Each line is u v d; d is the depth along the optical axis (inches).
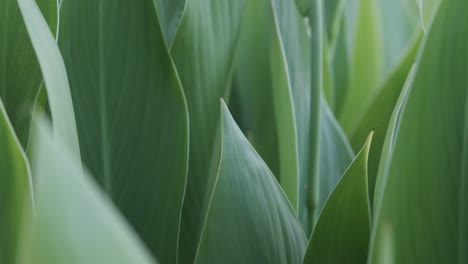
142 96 38.0
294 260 35.2
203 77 41.2
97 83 38.1
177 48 40.3
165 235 38.0
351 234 33.6
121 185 38.4
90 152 38.3
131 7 37.5
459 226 30.7
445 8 29.8
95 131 38.2
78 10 37.8
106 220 20.2
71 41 37.9
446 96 30.3
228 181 34.3
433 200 30.5
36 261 20.1
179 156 37.8
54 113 30.4
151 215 38.1
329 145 45.5
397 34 67.9
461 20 30.0
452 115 30.4
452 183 30.5
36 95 35.1
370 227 33.6
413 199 30.4
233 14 41.6
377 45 56.2
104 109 38.2
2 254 28.7
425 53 30.0
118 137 38.3
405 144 30.2
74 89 38.1
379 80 56.1
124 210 38.3
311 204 40.8
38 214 20.3
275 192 35.3
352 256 33.8
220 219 34.1
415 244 30.5
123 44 37.9
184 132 37.7
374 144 43.4
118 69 38.0
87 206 19.9
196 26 40.4
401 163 30.2
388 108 44.9
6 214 28.6
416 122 30.2
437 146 30.4
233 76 46.9
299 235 35.7
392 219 30.2
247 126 46.3
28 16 30.0
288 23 47.0
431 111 30.3
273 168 45.3
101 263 19.9
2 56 36.1
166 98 37.8
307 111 46.7
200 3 40.2
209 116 41.6
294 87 46.6
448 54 30.2
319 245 33.6
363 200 33.2
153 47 37.6
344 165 45.5
